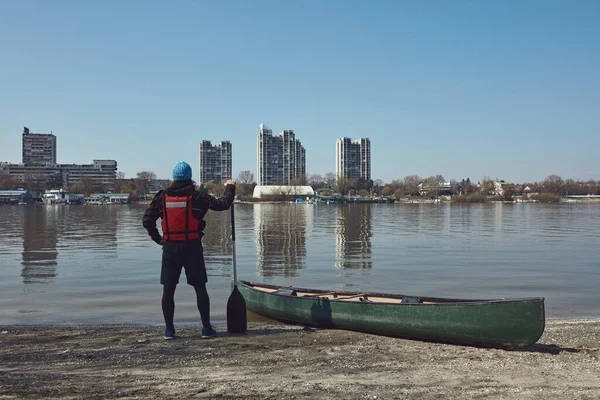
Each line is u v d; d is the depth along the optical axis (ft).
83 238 110.93
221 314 37.65
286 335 29.30
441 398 18.34
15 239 108.37
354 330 30.30
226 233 124.98
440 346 26.84
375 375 21.34
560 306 41.45
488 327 25.70
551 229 138.31
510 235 117.91
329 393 18.75
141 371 21.70
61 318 36.40
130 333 30.27
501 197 552.82
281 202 560.61
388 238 110.32
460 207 383.65
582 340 28.48
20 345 26.91
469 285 51.72
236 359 23.80
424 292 48.03
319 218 210.38
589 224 161.07
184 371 21.71
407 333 28.12
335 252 82.33
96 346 26.53
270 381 20.29
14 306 40.75
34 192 593.83
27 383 19.70
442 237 112.68
